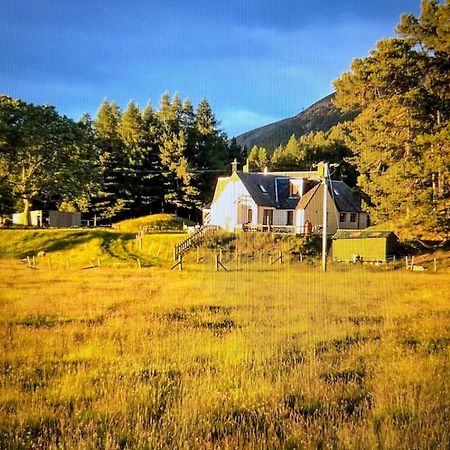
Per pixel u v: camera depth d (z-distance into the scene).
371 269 36.47
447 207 38.28
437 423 6.89
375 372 9.62
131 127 89.44
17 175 67.25
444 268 36.69
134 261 43.91
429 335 13.02
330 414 7.60
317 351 11.43
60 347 11.53
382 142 48.59
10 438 6.62
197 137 97.50
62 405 7.87
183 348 11.39
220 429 7.07
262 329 13.75
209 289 23.41
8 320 15.15
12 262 41.81
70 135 66.50
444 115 44.62
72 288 23.58
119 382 8.89
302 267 37.38
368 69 47.00
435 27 44.22
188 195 86.81
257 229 52.56
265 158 104.69
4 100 63.69
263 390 8.45
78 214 70.88
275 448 6.52
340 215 61.66
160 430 6.88
